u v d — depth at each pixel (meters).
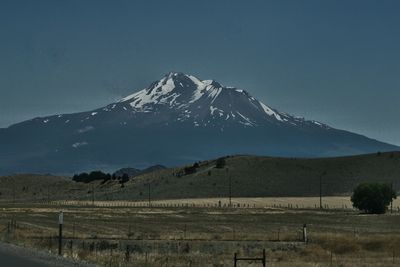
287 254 77.38
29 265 44.19
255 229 119.69
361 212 178.12
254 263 65.25
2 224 101.75
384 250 83.44
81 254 55.69
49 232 96.00
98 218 133.12
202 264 60.75
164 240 89.44
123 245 80.75
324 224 134.38
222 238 95.81
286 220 141.00
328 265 63.88
